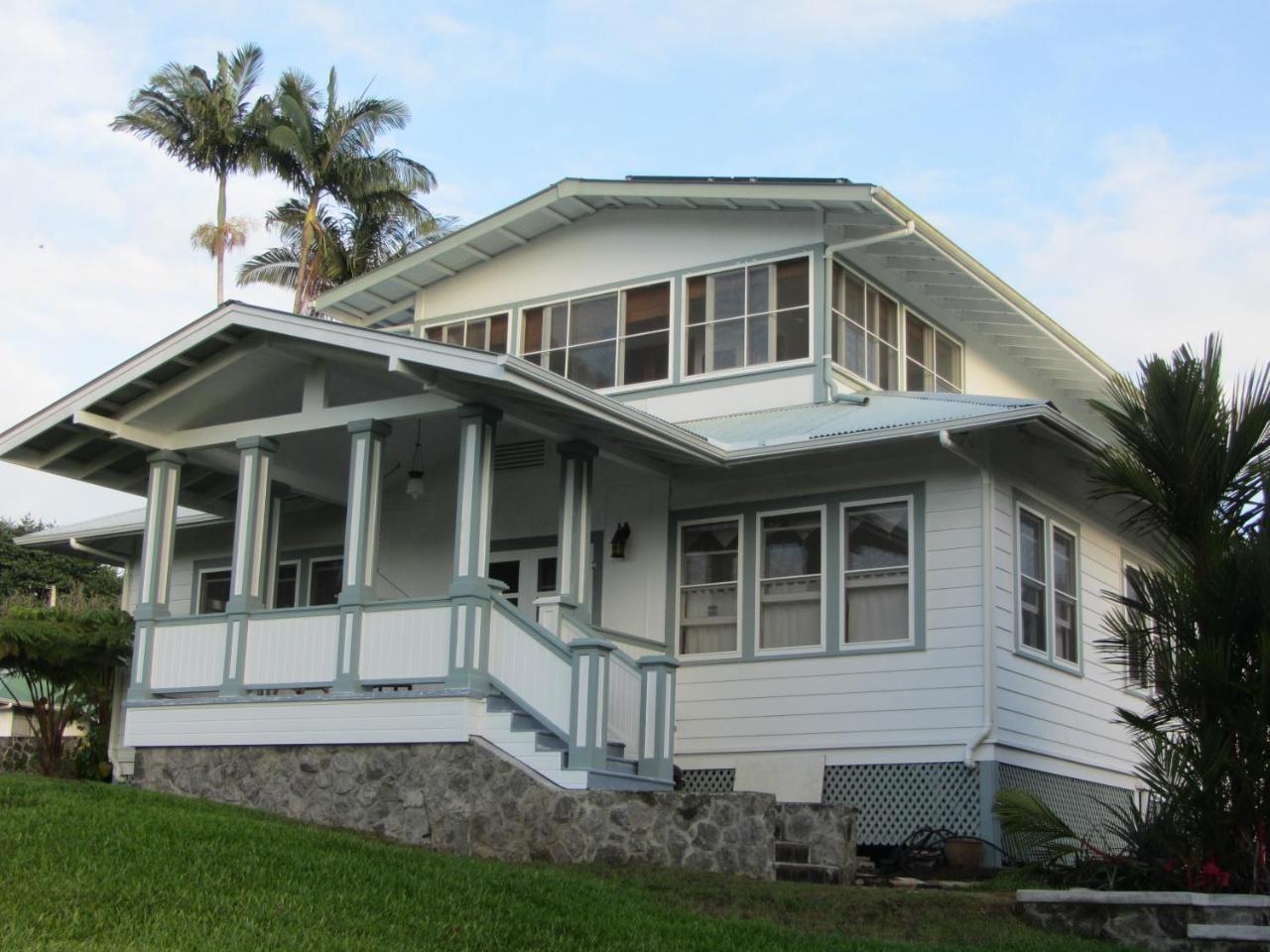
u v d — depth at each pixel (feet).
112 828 32.89
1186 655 35.86
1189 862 35.17
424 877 32.19
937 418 45.91
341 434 51.93
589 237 62.80
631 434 45.88
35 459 52.95
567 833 39.99
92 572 160.45
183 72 132.36
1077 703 51.96
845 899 34.55
